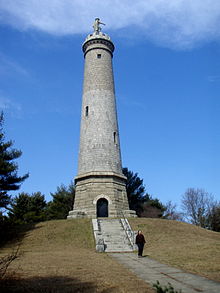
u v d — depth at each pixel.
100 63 41.81
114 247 22.78
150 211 57.78
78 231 27.14
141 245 18.34
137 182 53.31
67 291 9.25
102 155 36.06
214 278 11.15
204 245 20.98
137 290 9.20
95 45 42.94
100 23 45.66
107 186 34.62
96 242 22.92
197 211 59.31
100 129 37.50
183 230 29.45
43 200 56.56
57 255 18.47
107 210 34.31
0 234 27.27
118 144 38.66
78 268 13.48
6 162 27.91
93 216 32.75
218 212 53.69
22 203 53.44
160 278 11.24
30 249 22.28
